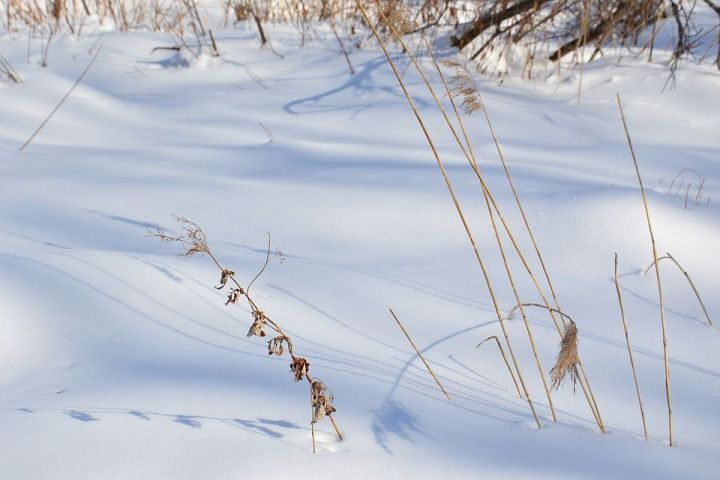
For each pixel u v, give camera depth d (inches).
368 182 135.6
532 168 143.6
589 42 233.0
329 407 64.1
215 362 80.2
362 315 93.4
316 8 272.2
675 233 115.0
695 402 78.9
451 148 161.2
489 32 227.0
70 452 62.0
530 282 104.0
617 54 230.1
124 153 157.2
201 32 256.1
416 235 116.3
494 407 75.5
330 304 95.3
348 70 215.3
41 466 60.1
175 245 111.6
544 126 180.7
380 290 100.0
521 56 219.8
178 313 90.0
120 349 82.0
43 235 112.7
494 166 143.9
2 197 127.7
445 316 94.6
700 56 227.3
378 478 61.3
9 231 112.6
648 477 63.7
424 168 142.6
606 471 64.3
